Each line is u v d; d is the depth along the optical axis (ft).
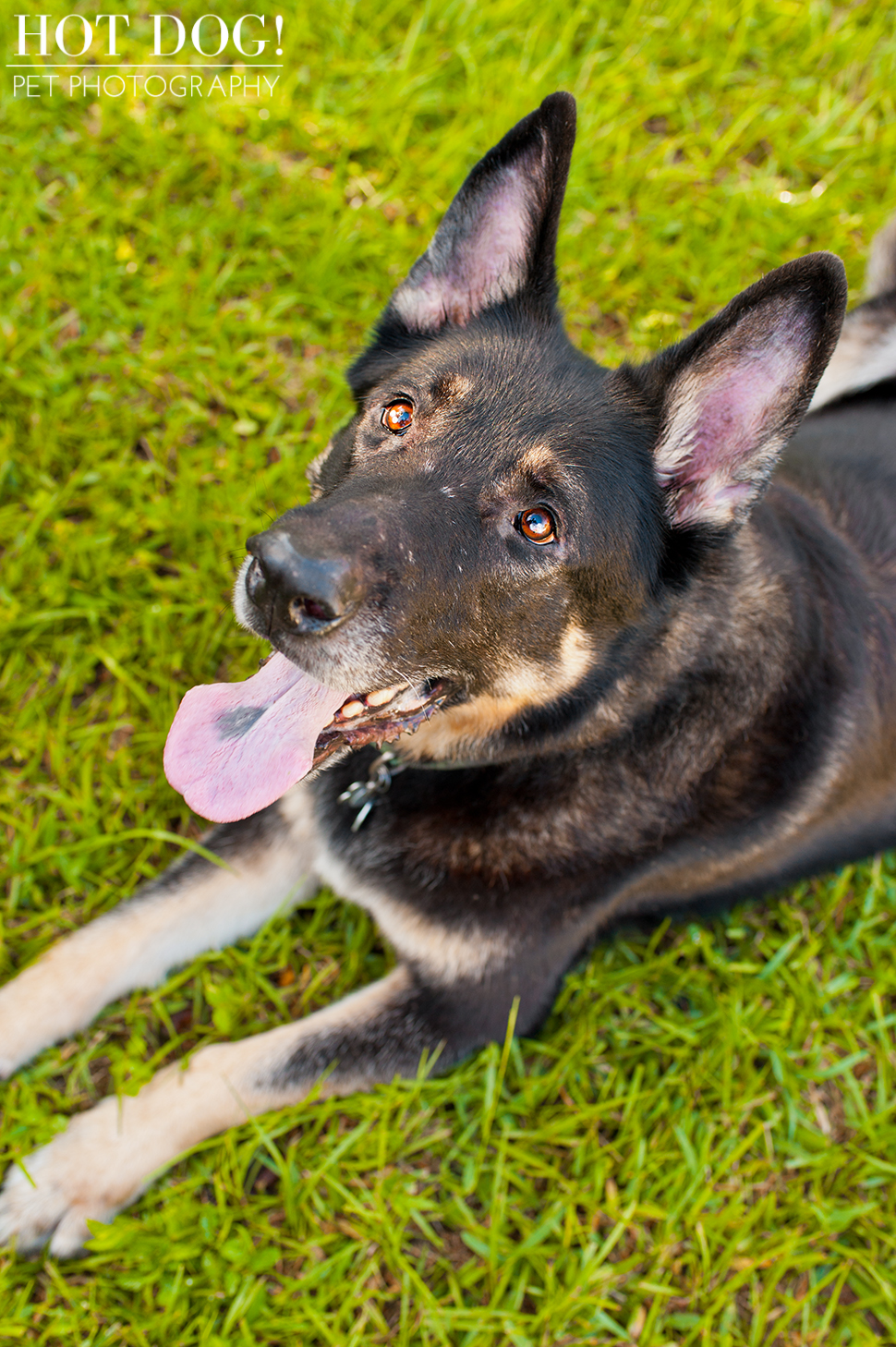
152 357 3.67
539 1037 3.19
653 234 3.99
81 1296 2.86
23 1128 2.95
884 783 3.18
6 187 3.76
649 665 2.85
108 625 3.45
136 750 3.30
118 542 3.49
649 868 3.02
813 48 4.45
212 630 3.43
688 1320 2.96
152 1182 2.95
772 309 2.63
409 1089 3.04
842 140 4.25
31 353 3.61
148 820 3.24
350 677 2.62
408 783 3.00
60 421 3.55
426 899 2.97
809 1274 3.05
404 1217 2.98
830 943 3.36
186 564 3.50
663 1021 3.20
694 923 3.32
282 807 3.13
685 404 2.76
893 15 4.63
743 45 4.40
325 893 3.24
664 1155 3.07
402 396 2.78
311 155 3.97
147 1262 2.89
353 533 2.57
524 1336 2.88
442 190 3.96
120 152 3.84
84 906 3.18
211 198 3.89
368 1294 2.93
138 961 3.06
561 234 3.94
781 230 4.05
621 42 4.35
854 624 3.04
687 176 4.09
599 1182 3.03
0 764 3.29
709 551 2.82
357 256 3.83
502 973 2.96
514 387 2.74
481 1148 3.04
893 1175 3.12
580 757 2.91
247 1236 2.92
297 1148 3.02
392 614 2.60
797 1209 3.07
